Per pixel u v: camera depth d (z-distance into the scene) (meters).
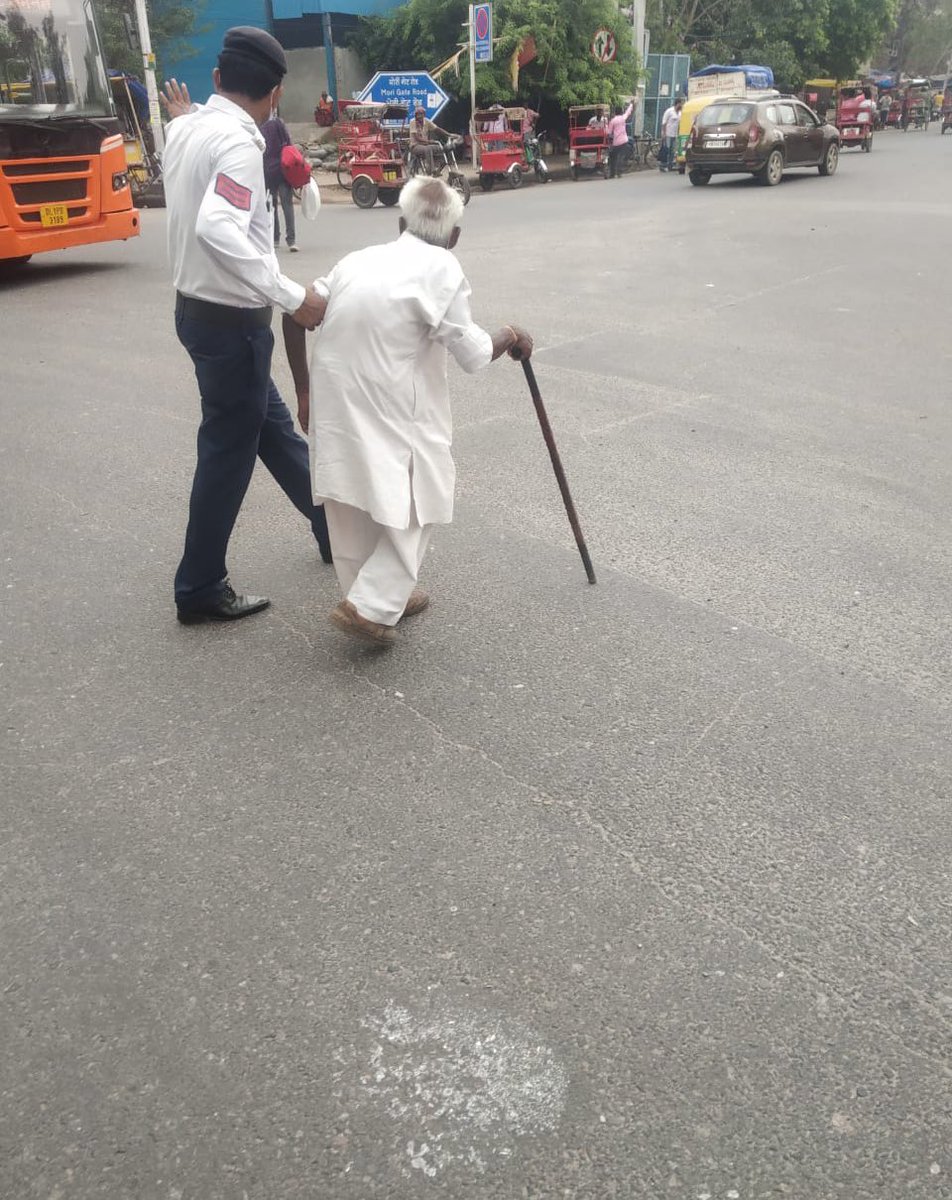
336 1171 1.92
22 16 10.09
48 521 4.82
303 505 4.18
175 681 3.53
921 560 4.39
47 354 7.87
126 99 20.44
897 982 2.31
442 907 2.54
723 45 39.94
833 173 22.36
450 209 3.26
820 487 5.21
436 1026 2.21
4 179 10.05
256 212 3.38
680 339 8.21
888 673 3.54
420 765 3.08
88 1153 1.95
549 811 2.87
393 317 3.18
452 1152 1.95
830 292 9.81
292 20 28.06
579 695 3.42
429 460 3.39
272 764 3.09
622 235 13.55
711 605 4.02
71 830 2.81
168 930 2.47
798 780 2.99
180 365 7.51
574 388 6.93
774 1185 1.89
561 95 27.12
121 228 11.24
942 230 13.10
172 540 4.62
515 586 4.18
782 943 2.42
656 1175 1.90
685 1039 2.17
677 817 2.84
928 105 46.47
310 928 2.48
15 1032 2.20
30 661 3.66
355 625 3.49
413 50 28.16
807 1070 2.10
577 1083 2.08
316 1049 2.16
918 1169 1.91
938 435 6.01
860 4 41.59
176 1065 2.13
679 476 5.36
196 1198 1.87
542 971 2.35
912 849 2.72
